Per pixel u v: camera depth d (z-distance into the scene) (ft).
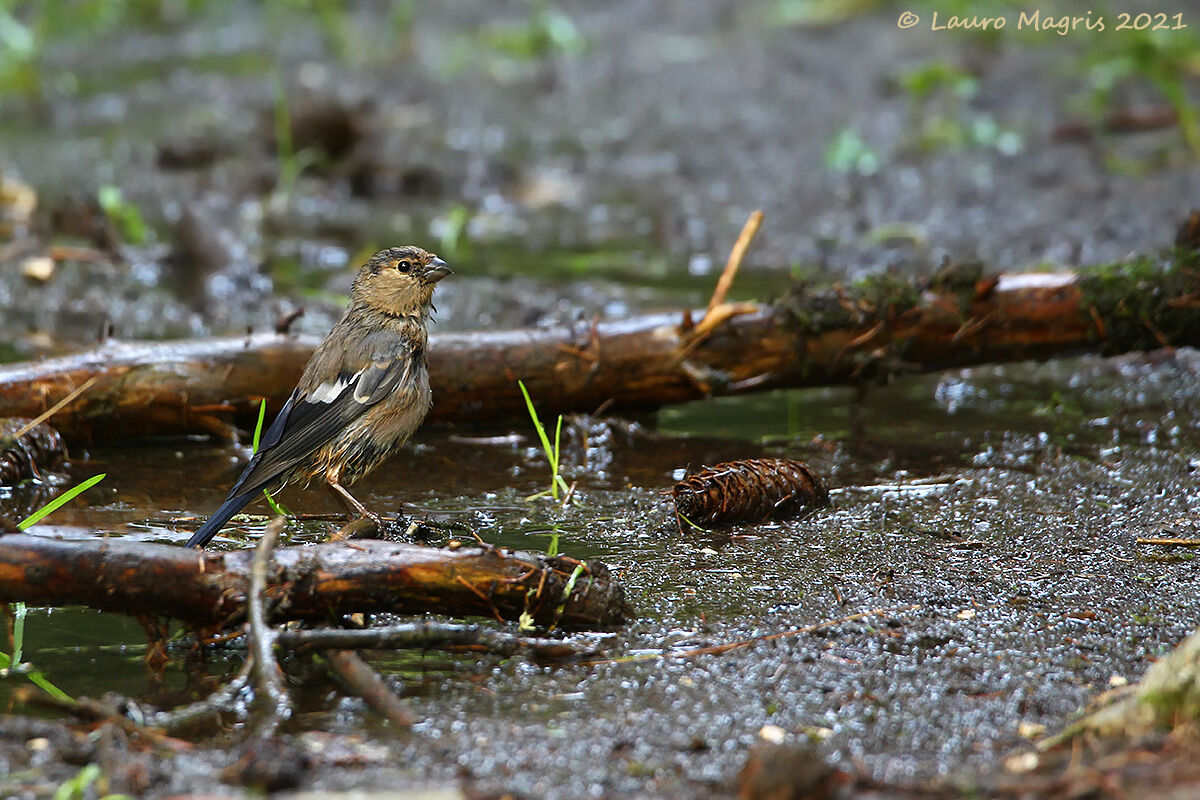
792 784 18.10
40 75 90.74
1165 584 26.99
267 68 89.30
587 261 56.29
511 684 22.81
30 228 59.47
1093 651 23.90
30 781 19.31
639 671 23.26
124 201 65.31
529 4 102.68
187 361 36.50
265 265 54.90
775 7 96.07
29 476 33.96
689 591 26.96
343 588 23.68
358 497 33.63
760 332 37.96
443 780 19.40
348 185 68.69
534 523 31.50
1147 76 74.18
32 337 45.93
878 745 20.45
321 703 22.11
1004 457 35.88
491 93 82.48
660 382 38.34
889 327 37.91
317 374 31.99
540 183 69.21
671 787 19.17
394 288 32.94
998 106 74.08
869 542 29.81
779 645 24.20
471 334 38.11
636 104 79.61
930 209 61.00
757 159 69.92
